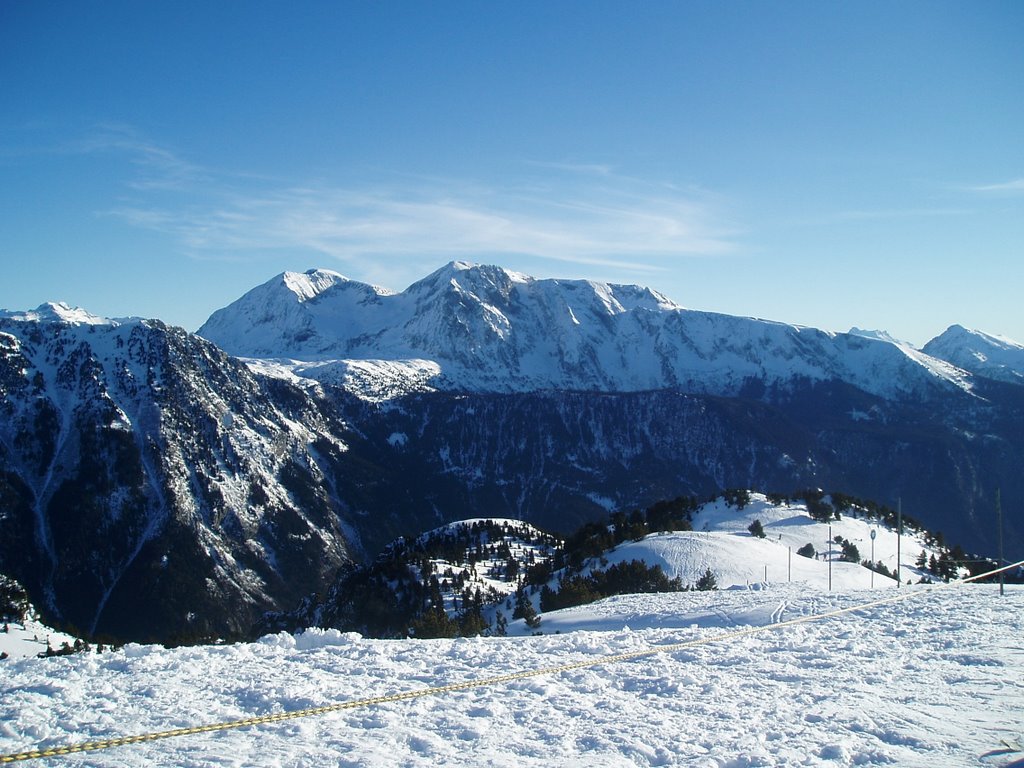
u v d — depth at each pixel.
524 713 14.38
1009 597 28.91
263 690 15.80
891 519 111.94
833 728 13.45
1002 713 14.21
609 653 19.91
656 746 12.62
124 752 12.38
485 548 128.38
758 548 77.56
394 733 13.23
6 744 12.82
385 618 92.81
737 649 20.19
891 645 20.38
